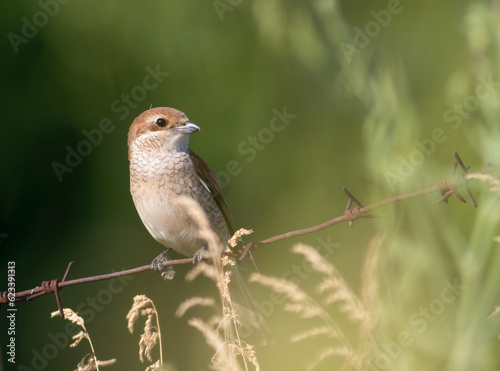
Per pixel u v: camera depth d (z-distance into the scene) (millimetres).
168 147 11211
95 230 17484
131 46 17000
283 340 15023
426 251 11211
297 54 14211
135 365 17422
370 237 16594
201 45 17000
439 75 14648
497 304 10445
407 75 13891
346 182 17078
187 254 11680
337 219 8844
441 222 11367
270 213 17422
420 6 15195
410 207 11547
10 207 17016
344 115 16516
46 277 17188
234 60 17016
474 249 10781
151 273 17750
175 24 16953
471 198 8250
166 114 11305
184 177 11156
